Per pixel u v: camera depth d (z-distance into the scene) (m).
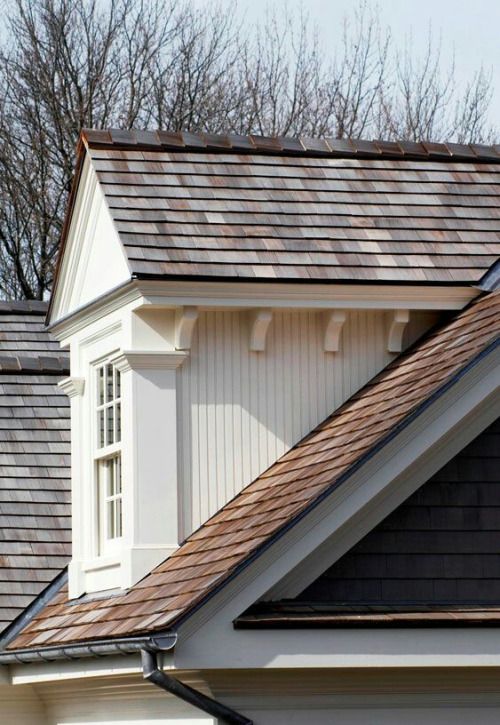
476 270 15.22
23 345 20.81
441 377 12.63
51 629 14.77
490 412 12.63
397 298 14.94
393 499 12.45
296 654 11.62
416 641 11.78
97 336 15.74
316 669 11.85
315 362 15.08
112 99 40.91
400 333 15.15
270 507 13.07
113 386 15.57
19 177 39.16
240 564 11.69
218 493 14.68
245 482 14.76
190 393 14.79
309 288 14.70
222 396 14.84
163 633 11.46
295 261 14.84
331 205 15.93
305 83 44.56
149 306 14.48
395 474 12.16
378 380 14.79
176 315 14.70
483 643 11.87
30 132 39.53
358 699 12.18
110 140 16.09
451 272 15.11
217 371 14.86
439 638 11.82
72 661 13.66
